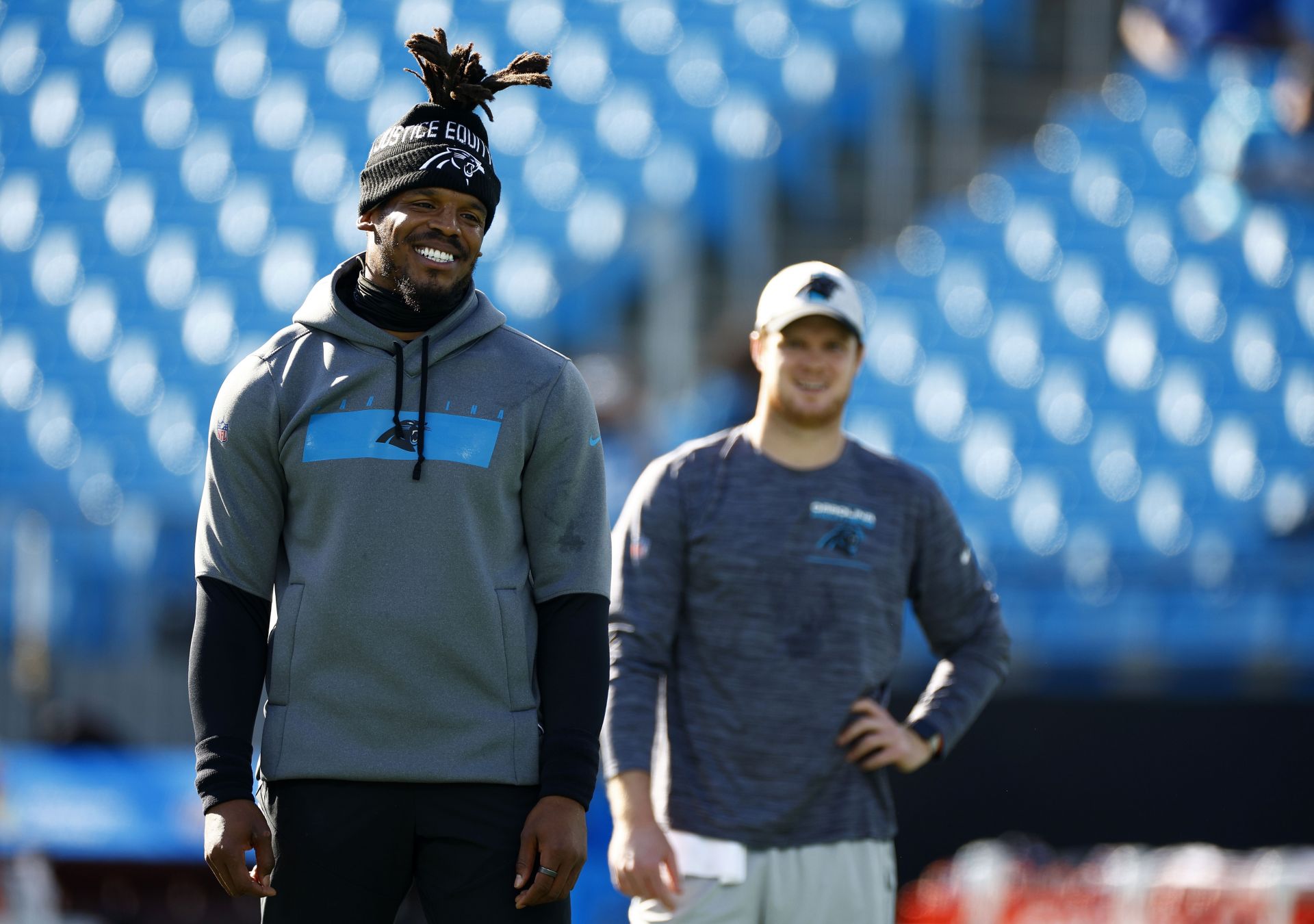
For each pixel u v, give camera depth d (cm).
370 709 801
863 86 4138
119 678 2338
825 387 1126
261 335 3603
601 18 4250
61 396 3444
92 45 4162
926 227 4088
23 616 2352
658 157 3928
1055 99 4316
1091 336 3962
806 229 3956
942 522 1167
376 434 812
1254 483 3694
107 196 3862
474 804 804
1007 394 3822
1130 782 2384
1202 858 1945
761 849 1091
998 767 2341
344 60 4153
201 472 3272
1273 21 3200
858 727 1098
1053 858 2333
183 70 4116
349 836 800
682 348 3662
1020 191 4188
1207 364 3953
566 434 841
